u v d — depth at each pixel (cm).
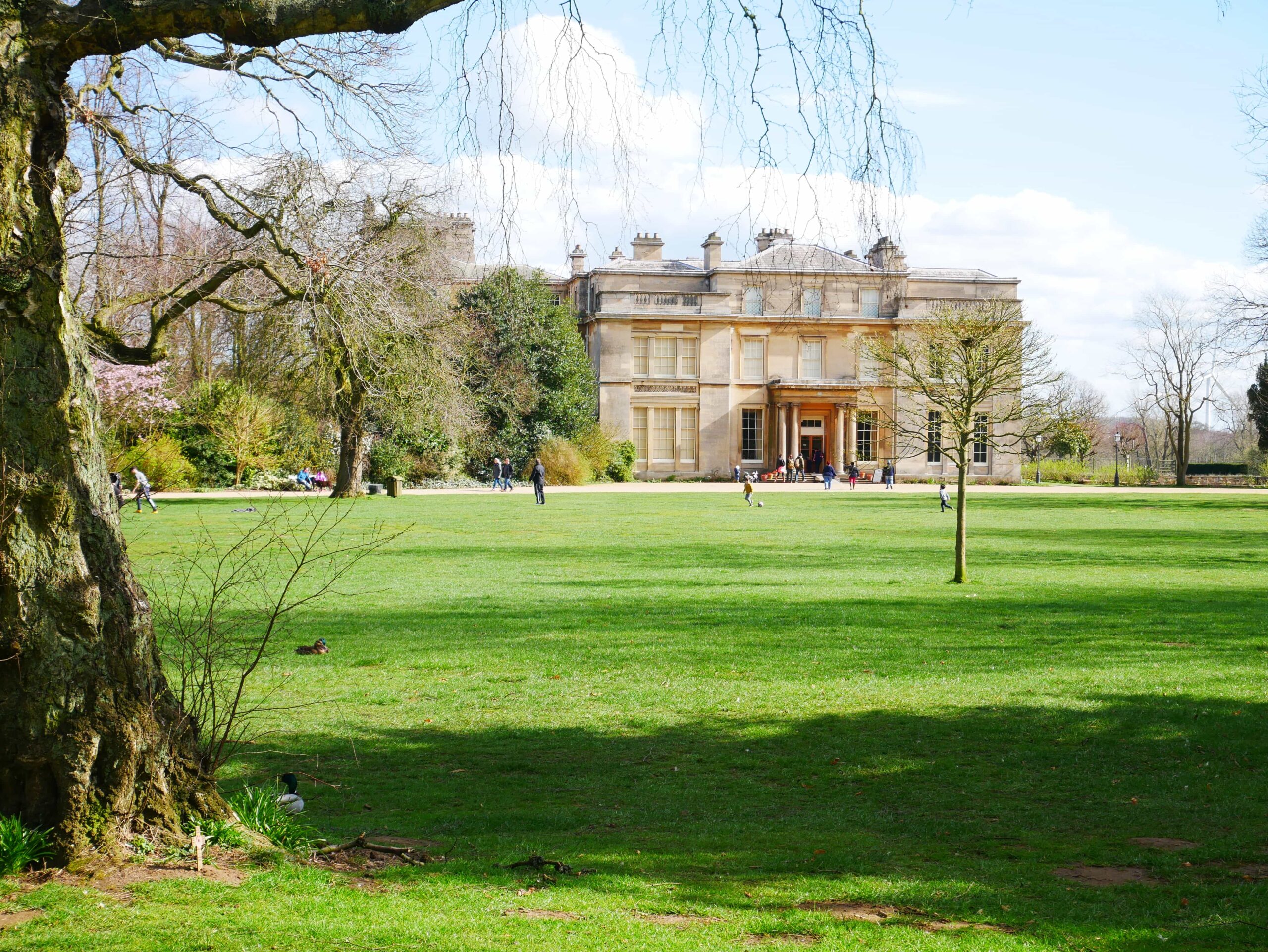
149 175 1427
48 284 557
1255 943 490
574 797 771
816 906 541
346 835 666
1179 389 7638
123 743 556
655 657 1263
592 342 7281
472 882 564
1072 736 925
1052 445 7831
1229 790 777
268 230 1836
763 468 7206
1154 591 1828
